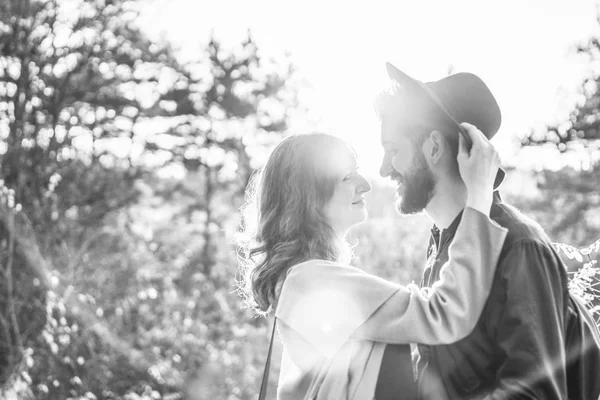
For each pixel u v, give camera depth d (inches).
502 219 75.5
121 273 402.3
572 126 699.4
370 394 77.8
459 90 82.3
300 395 83.3
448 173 79.5
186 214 797.2
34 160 429.7
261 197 93.5
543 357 67.2
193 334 383.2
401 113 80.9
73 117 495.8
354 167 92.7
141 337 362.9
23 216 350.0
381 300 79.0
